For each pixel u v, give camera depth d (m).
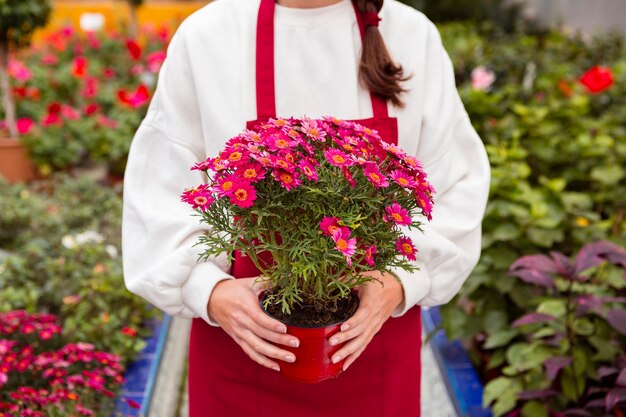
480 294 2.85
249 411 1.66
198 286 1.50
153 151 1.64
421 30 1.65
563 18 9.69
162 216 1.57
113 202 4.64
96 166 6.16
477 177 1.68
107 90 7.08
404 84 1.61
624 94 5.21
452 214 1.64
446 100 1.66
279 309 1.38
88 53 8.77
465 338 2.77
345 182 1.25
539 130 3.96
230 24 1.60
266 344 1.36
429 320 3.48
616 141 4.12
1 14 5.25
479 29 8.38
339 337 1.31
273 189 1.25
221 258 1.58
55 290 3.35
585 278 2.35
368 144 1.33
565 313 2.46
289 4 1.60
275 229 1.28
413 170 1.30
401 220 1.23
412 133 1.61
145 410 2.67
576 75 6.24
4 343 2.46
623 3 8.96
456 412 2.76
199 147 1.63
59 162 5.52
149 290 1.54
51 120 5.53
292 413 1.65
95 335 2.97
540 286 2.74
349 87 1.58
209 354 1.65
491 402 2.71
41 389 2.39
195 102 1.60
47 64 7.84
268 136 1.27
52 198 4.75
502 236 2.77
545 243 2.79
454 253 1.59
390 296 1.47
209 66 1.58
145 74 6.60
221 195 1.22
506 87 4.88
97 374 2.42
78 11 11.73
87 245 3.65
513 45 7.21
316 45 1.59
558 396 2.40
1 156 5.50
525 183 3.12
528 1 10.00
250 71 1.58
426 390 3.14
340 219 1.21
